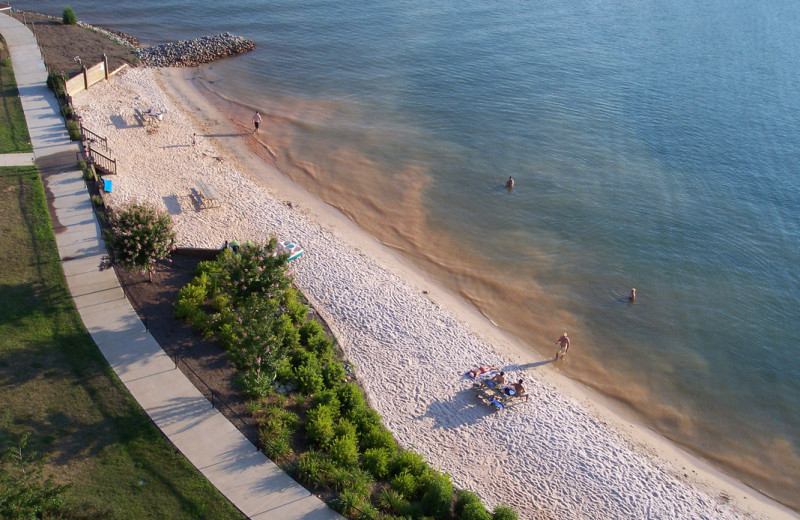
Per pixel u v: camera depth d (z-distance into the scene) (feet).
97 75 175.42
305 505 64.64
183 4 279.08
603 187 148.46
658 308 111.86
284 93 192.24
